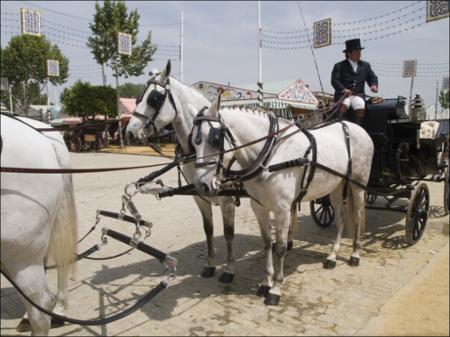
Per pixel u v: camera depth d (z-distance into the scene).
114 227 7.50
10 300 4.58
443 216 8.09
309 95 20.86
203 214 5.21
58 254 3.41
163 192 4.75
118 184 12.36
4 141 2.84
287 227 4.42
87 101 26.50
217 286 4.96
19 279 2.95
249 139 4.26
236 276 5.27
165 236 7.08
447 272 5.05
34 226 2.91
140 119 4.95
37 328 3.09
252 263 5.75
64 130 3.68
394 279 5.03
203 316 4.18
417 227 6.46
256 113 4.42
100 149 25.11
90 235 7.04
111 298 4.65
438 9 7.59
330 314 4.16
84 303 4.53
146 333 3.86
